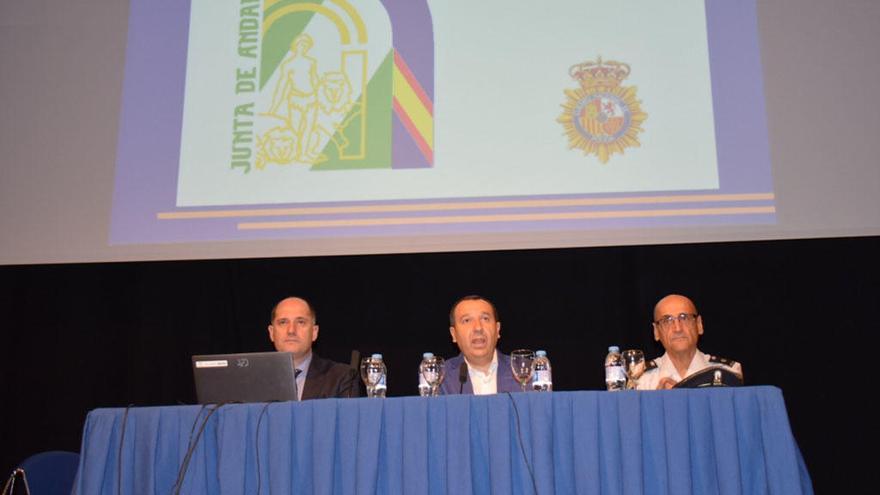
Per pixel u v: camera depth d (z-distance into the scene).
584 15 4.08
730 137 3.88
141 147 4.04
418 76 4.05
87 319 4.27
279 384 2.50
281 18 4.16
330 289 4.24
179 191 3.98
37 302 4.29
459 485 2.14
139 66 4.14
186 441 2.26
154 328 4.25
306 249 3.90
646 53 4.01
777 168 3.83
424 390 2.86
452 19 4.11
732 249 4.12
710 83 3.95
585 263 4.17
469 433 2.18
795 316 4.02
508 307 4.15
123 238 3.95
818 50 3.93
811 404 3.94
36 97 4.13
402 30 4.11
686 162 3.87
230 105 4.07
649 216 3.83
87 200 4.01
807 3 3.98
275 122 4.04
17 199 4.02
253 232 3.93
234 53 4.12
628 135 3.93
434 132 3.98
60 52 4.18
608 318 4.11
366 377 2.79
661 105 3.94
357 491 2.16
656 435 2.17
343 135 4.00
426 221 3.90
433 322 4.18
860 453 3.87
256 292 4.26
